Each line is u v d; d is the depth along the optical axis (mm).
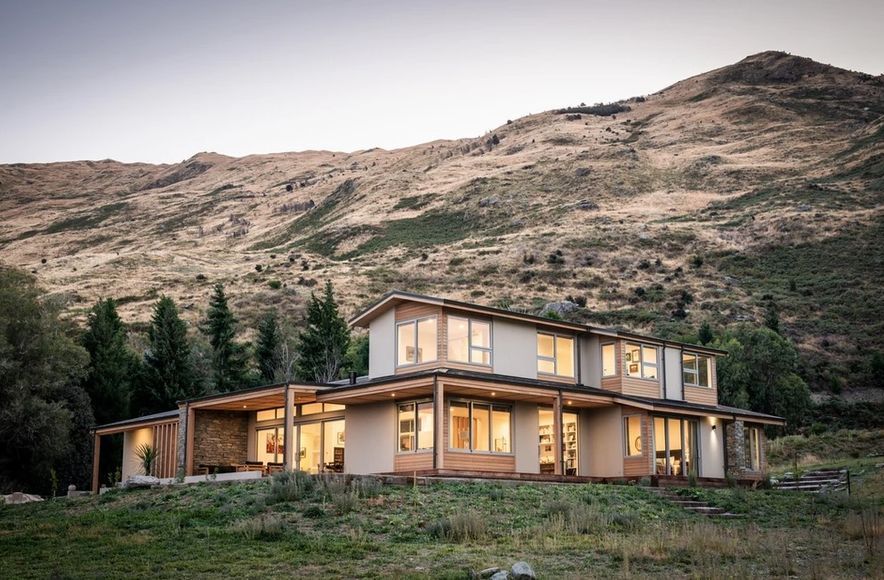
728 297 76000
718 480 30516
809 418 53406
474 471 26188
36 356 38906
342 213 148250
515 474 26531
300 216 166625
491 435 28875
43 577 14492
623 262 88938
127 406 45406
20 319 38719
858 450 43875
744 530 20047
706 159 138125
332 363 55594
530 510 20703
